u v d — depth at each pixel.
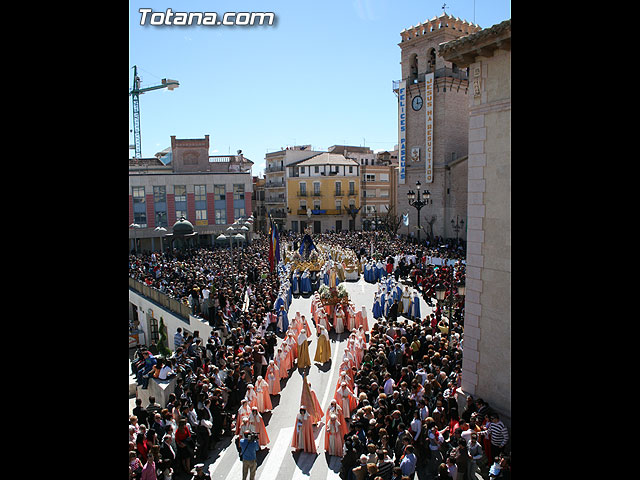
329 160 73.75
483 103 11.63
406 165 52.94
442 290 15.23
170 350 21.52
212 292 22.22
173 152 60.00
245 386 13.83
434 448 9.91
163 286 25.58
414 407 10.69
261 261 33.69
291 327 18.80
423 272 29.44
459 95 49.16
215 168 64.88
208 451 11.78
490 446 9.53
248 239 54.16
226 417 12.64
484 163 11.63
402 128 52.81
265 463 11.09
